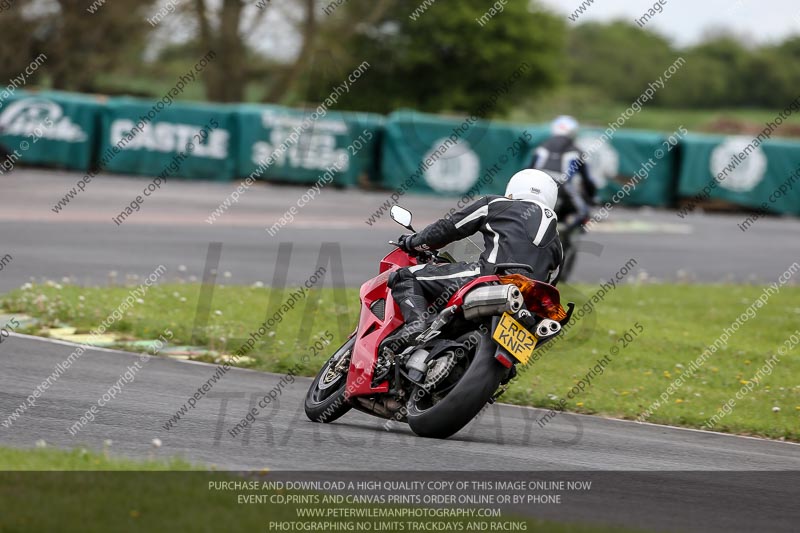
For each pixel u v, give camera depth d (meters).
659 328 43.44
